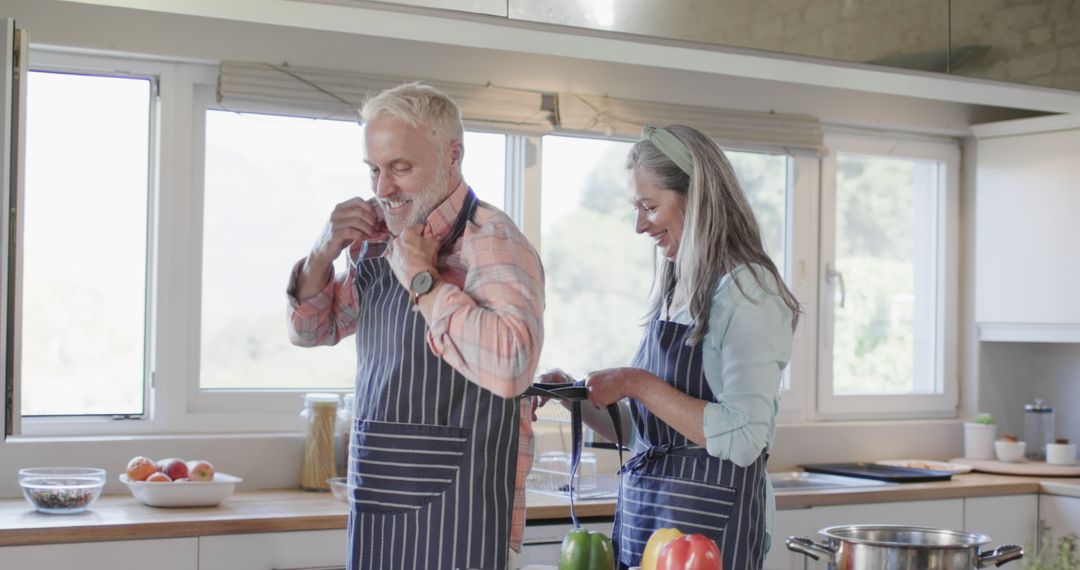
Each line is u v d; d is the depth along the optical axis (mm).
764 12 2865
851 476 3684
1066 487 3637
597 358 3748
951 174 4363
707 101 3797
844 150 4148
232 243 3318
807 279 4086
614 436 2389
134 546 2557
